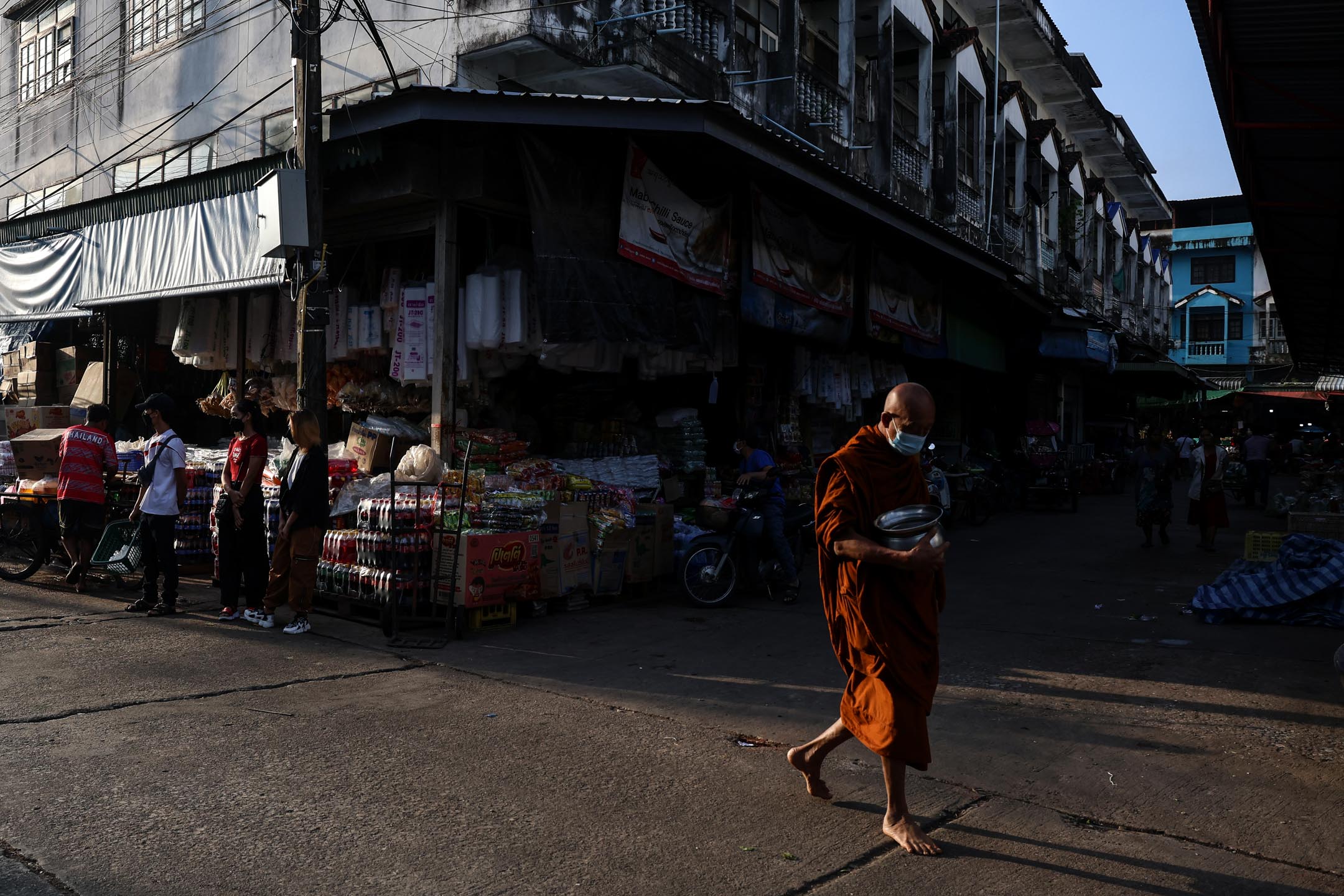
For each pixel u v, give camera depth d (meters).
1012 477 18.22
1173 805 3.99
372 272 9.64
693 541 8.38
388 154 8.22
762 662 6.32
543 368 10.03
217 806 3.66
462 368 8.55
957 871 3.34
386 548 7.00
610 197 8.48
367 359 9.63
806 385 12.80
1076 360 19.06
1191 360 48.31
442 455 8.27
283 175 7.71
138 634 6.49
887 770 3.55
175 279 9.30
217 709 4.87
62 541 8.64
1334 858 3.51
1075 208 27.91
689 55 11.52
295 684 5.41
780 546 8.53
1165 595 9.03
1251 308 47.38
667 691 5.56
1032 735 4.89
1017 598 8.88
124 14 14.83
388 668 5.87
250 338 10.12
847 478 3.59
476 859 3.30
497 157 8.30
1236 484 20.67
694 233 9.18
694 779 4.15
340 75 11.17
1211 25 6.42
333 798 3.79
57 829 3.40
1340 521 9.62
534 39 9.52
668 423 10.67
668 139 8.37
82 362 13.00
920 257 13.80
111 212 10.20
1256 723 5.12
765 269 10.09
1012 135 22.75
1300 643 7.01
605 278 8.34
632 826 3.63
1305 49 7.04
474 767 4.20
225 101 13.03
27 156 16.95
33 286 11.28
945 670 6.19
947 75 18.66
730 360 10.91
